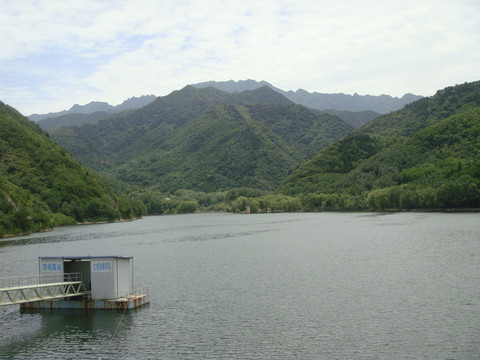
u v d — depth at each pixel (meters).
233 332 60.72
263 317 66.81
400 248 128.12
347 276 93.00
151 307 73.56
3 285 95.06
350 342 55.72
